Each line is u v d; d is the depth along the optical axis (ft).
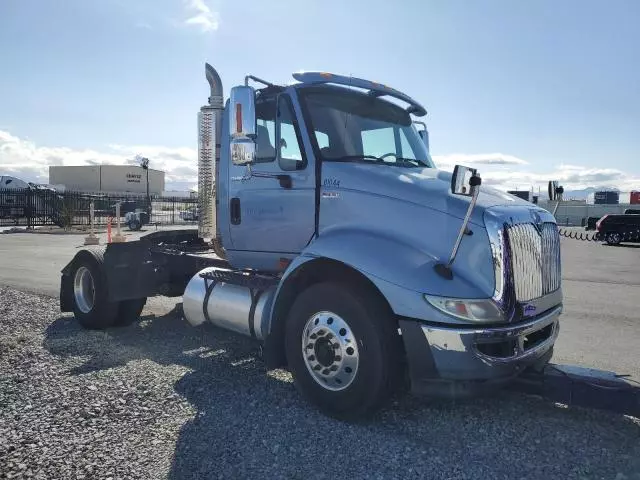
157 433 12.10
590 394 12.31
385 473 10.59
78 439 11.70
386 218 13.60
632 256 64.34
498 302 11.84
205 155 18.97
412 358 11.98
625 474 10.66
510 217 12.35
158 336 20.76
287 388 15.19
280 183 15.96
